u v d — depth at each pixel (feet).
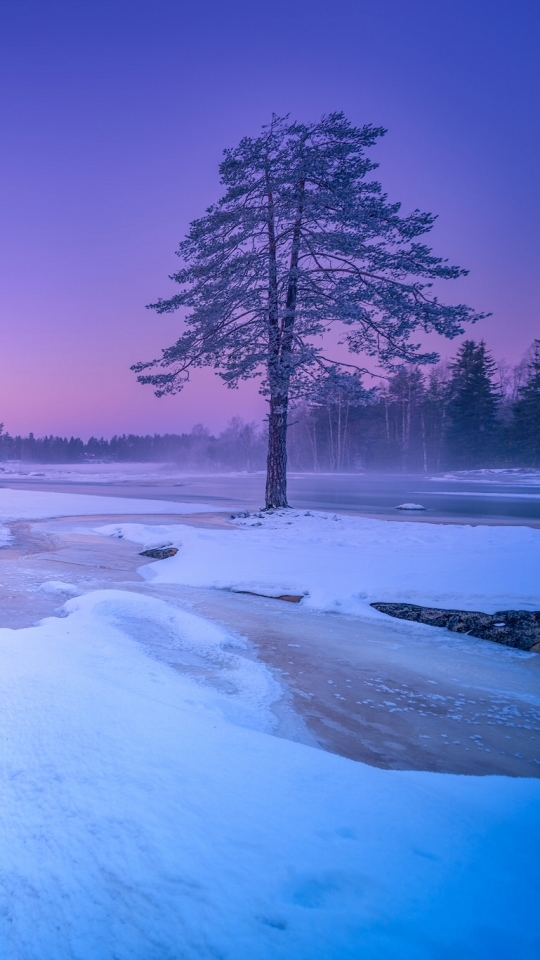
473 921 4.71
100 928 4.63
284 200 56.59
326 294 57.88
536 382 193.36
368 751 11.73
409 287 56.95
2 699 9.50
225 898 4.96
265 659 17.80
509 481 171.63
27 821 6.06
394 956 4.29
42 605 23.39
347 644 20.25
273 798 6.91
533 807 7.48
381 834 6.20
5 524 55.93
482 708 14.90
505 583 25.54
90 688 10.57
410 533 42.14
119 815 6.22
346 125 56.34
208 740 8.71
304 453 293.64
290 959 4.25
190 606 24.98
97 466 464.24
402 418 250.57
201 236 60.29
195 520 59.16
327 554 33.42
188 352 61.41
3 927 4.65
